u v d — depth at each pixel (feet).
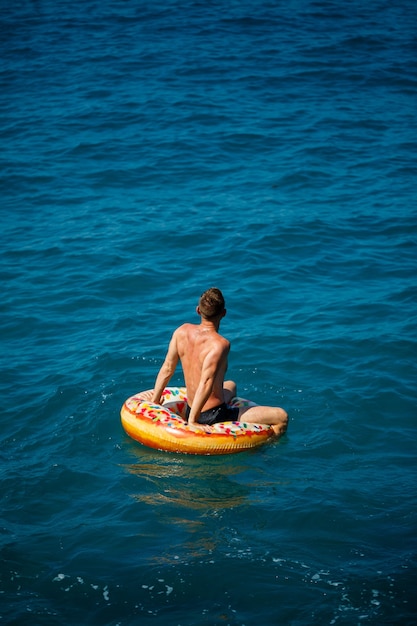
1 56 68.33
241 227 37.93
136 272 33.60
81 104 56.90
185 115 54.39
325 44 71.10
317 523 17.72
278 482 19.58
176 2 87.35
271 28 76.64
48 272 33.81
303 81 61.57
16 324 29.48
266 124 52.75
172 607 15.12
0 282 32.91
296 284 32.48
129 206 40.93
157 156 47.80
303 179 43.93
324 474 19.90
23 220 39.34
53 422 22.68
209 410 21.95
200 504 18.65
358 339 27.53
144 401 22.48
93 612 14.99
